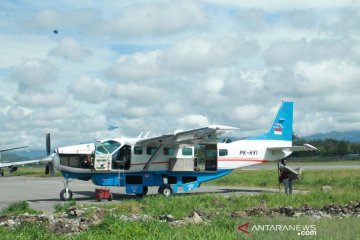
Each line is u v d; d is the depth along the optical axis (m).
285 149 24.73
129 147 21.12
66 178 20.52
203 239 9.12
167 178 22.02
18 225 10.62
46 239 9.24
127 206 13.80
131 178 21.36
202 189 26.12
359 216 12.76
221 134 20.16
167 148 21.89
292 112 26.25
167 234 9.47
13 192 25.66
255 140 24.78
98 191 19.83
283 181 19.98
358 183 25.25
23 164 50.47
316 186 25.47
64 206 14.41
